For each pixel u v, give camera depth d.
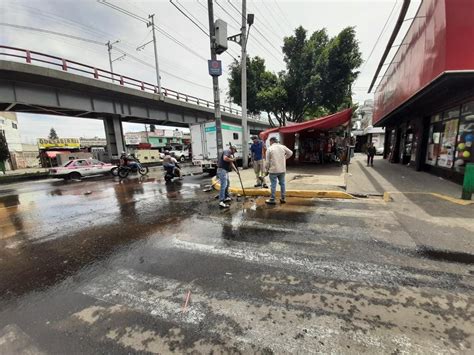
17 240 4.55
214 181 9.70
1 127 34.22
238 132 15.96
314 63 19.31
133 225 5.09
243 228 4.45
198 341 1.91
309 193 6.74
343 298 2.36
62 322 2.22
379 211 5.05
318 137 15.16
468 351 1.69
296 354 1.74
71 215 6.23
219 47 9.60
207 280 2.80
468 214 4.59
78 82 16.22
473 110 6.67
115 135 21.97
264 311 2.23
